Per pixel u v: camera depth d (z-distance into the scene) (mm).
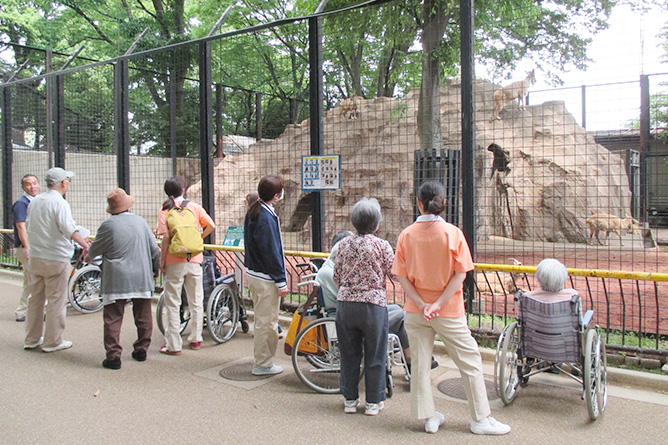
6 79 15234
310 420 4023
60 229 5816
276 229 4914
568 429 3797
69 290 7742
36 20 24672
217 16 24062
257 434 3777
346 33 12422
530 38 14211
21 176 14039
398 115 13016
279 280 4875
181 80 16719
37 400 4445
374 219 4117
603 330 5758
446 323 3703
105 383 4875
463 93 6035
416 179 7234
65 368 5336
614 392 4527
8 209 12320
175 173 15031
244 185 15961
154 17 25969
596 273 5012
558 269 4172
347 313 4066
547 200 14438
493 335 5547
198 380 4961
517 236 14898
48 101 11180
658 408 4172
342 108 13648
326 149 14164
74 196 13484
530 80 14266
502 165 15242
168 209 5949
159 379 4992
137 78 15953
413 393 3801
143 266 5477
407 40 11734
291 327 4949
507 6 11609
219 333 6328
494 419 3793
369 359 4078
